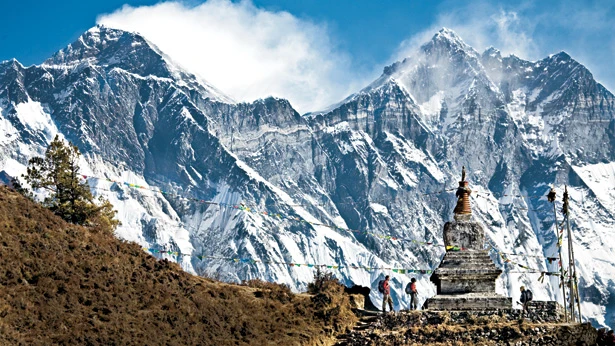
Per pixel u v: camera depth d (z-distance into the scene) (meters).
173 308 71.50
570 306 85.62
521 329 74.56
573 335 73.94
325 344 75.62
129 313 68.69
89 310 67.12
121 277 72.94
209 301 74.94
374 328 78.12
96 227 82.69
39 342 60.34
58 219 77.81
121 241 80.69
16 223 73.44
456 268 82.88
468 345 73.56
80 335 62.94
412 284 83.88
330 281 91.31
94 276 71.25
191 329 69.38
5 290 65.12
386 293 81.62
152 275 75.75
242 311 75.81
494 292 82.38
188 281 78.19
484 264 83.06
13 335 60.09
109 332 64.81
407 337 75.19
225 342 69.75
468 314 79.00
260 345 70.94
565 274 85.94
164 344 66.12
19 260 68.88
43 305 65.12
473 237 84.50
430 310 80.12
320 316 78.94
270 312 77.62
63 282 68.62
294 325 76.19
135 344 64.56
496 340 74.06
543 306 80.38
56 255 71.56
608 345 73.88
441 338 74.69
